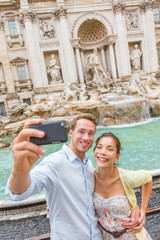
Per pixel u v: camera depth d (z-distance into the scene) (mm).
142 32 25312
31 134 928
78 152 1653
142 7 24703
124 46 24594
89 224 1612
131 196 1852
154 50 25141
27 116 15930
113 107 14984
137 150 7926
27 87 25188
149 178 1995
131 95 18766
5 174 7145
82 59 26281
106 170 1776
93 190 1880
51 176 1452
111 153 1745
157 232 3162
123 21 24594
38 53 23594
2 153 10242
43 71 24000
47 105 16734
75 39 23781
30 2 22609
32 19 22859
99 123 15406
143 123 14211
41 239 2043
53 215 1583
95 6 24016
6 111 24578
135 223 1794
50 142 991
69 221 1532
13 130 14078
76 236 1540
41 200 4160
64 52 23859
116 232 1792
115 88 22266
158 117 15617
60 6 22609
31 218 3994
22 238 3617
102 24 25016
